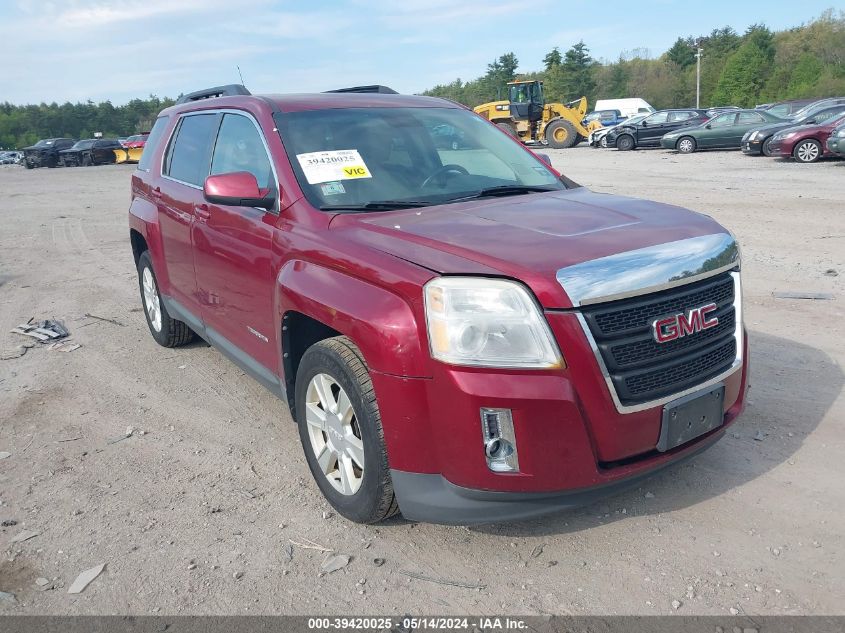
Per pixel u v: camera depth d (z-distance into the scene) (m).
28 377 5.47
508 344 2.59
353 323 2.88
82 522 3.41
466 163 4.13
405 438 2.79
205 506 3.52
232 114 4.43
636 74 102.31
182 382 5.25
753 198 12.59
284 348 3.54
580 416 2.62
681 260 2.82
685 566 2.88
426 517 2.84
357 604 2.76
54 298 8.13
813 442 3.83
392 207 3.55
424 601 2.76
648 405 2.74
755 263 8.02
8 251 11.66
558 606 2.69
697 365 2.92
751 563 2.87
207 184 3.66
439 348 2.65
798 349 5.21
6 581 2.98
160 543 3.21
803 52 83.56
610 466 2.77
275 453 4.08
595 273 2.64
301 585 2.88
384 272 2.86
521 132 33.59
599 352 2.62
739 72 79.81
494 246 2.81
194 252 4.64
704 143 24.28
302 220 3.50
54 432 4.46
